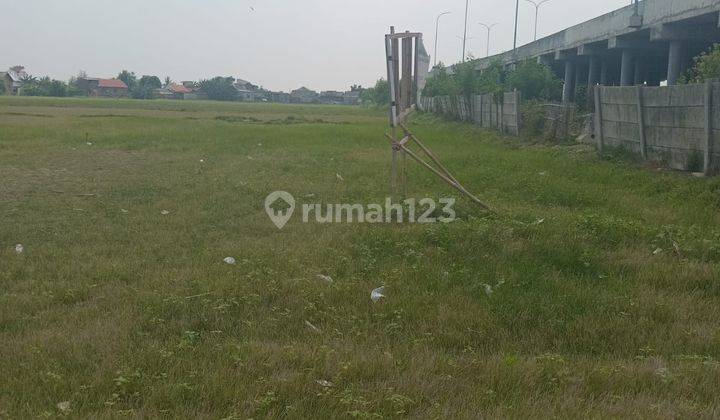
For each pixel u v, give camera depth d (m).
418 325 5.09
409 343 4.75
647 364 4.30
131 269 6.54
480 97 27.02
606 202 9.80
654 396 3.85
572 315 5.23
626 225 7.69
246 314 5.30
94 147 18.61
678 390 3.90
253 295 5.57
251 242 7.65
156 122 32.16
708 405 3.72
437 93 41.94
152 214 9.31
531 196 10.41
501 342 4.80
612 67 33.53
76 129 25.47
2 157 15.87
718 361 4.43
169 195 10.81
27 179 12.45
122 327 4.97
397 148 9.84
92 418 3.50
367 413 3.55
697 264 6.47
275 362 4.24
